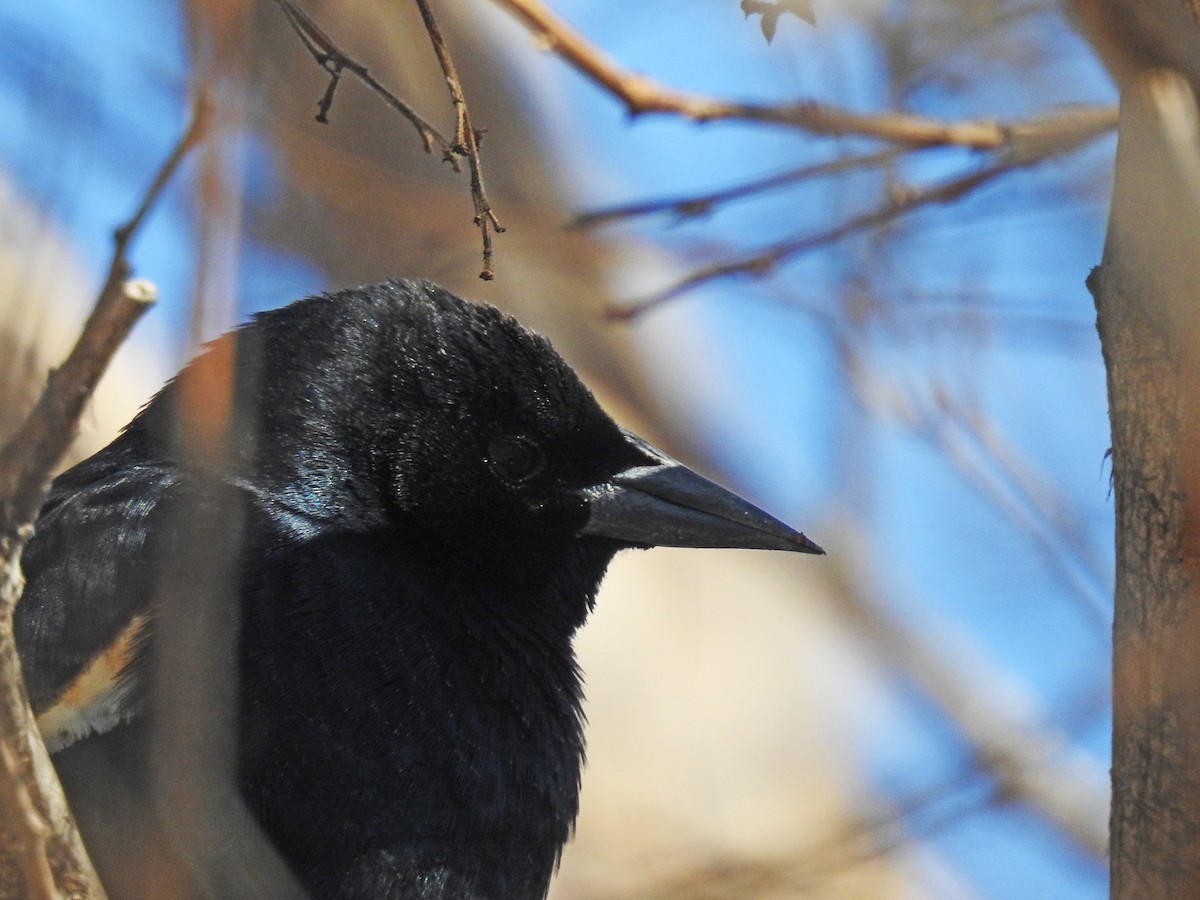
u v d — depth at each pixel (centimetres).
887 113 1320
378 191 1378
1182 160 738
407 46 1539
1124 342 779
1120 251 786
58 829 684
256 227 1156
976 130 1305
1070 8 755
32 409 631
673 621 1836
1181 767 737
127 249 604
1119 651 766
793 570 1861
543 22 1279
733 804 1719
